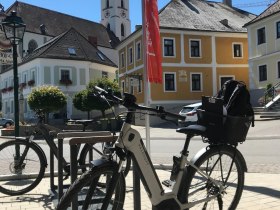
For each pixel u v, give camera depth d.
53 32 69.56
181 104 37.75
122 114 3.67
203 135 3.99
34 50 61.41
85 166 5.55
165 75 37.47
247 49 40.56
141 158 3.62
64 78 51.34
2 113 63.47
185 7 42.03
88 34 75.69
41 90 29.03
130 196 5.92
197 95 38.53
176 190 3.90
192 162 4.06
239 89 4.12
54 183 6.91
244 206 5.25
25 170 6.76
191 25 39.12
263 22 35.34
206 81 39.00
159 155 12.16
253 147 13.91
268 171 8.21
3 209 5.44
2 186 6.42
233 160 4.34
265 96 30.94
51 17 71.31
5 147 6.40
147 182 3.69
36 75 51.22
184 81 38.06
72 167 4.30
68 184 6.45
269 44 34.72
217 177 4.25
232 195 4.42
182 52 38.19
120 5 86.25
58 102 29.19
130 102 3.55
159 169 8.48
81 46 54.47
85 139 4.34
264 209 5.11
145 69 7.95
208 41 39.22
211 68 39.22
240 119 4.08
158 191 3.76
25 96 53.97
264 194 5.91
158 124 32.38
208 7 45.00
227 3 50.56
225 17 43.62
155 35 7.96
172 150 13.91
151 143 17.25
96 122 5.46
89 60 52.78
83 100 36.00
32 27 66.81
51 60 50.62
